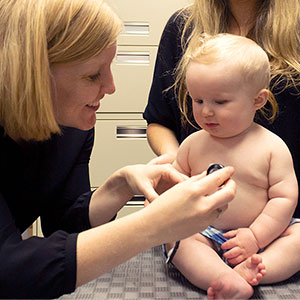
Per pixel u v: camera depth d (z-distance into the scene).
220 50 0.81
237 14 1.05
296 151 0.98
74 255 0.55
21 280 0.55
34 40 0.60
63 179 0.95
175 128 1.19
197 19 1.07
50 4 0.62
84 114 0.77
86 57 0.65
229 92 0.80
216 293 0.69
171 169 0.76
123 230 0.56
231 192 0.58
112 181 0.83
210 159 0.87
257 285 0.75
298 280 0.77
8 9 0.62
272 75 0.95
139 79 2.00
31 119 0.65
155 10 1.95
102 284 0.73
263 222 0.79
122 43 1.97
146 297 0.69
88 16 0.64
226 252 0.78
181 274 0.77
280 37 0.97
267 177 0.82
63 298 0.68
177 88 1.09
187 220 0.56
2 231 0.60
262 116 0.98
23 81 0.62
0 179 0.83
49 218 0.98
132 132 2.04
